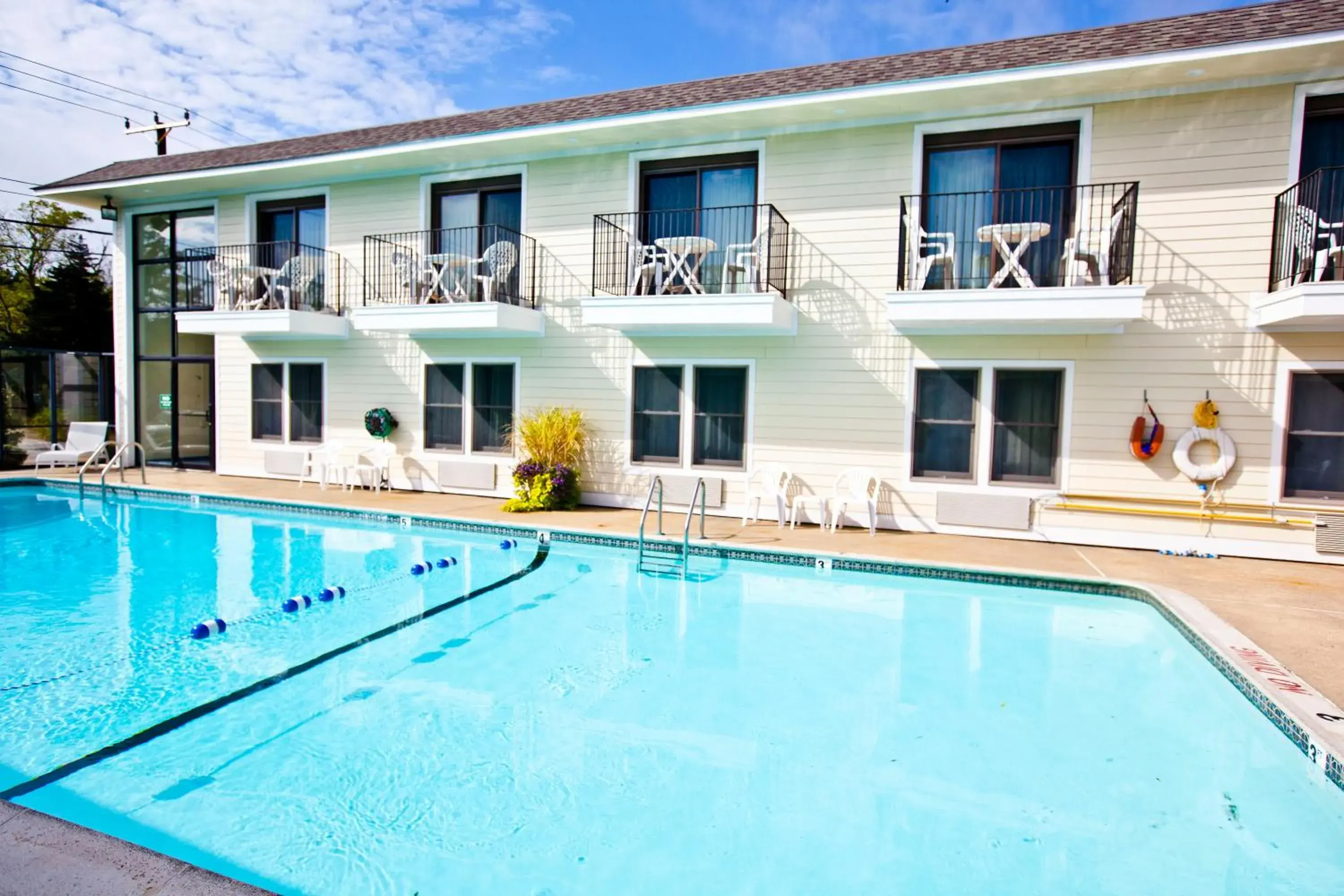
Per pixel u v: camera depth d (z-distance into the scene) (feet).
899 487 29.35
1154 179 25.86
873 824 10.56
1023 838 10.25
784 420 30.99
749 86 32.45
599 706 14.49
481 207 36.86
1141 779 11.88
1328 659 14.70
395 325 34.45
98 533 30.01
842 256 29.96
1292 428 24.86
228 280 41.06
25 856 7.00
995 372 28.12
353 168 37.55
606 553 26.96
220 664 16.33
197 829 10.18
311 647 17.53
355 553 26.99
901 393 29.27
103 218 44.88
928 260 26.91
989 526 27.89
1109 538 26.58
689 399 32.63
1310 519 24.38
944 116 28.30
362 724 13.55
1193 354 25.62
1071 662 17.04
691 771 12.01
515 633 18.70
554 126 31.32
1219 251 25.25
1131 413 26.37
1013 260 25.16
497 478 36.24
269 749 12.57
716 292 32.01
